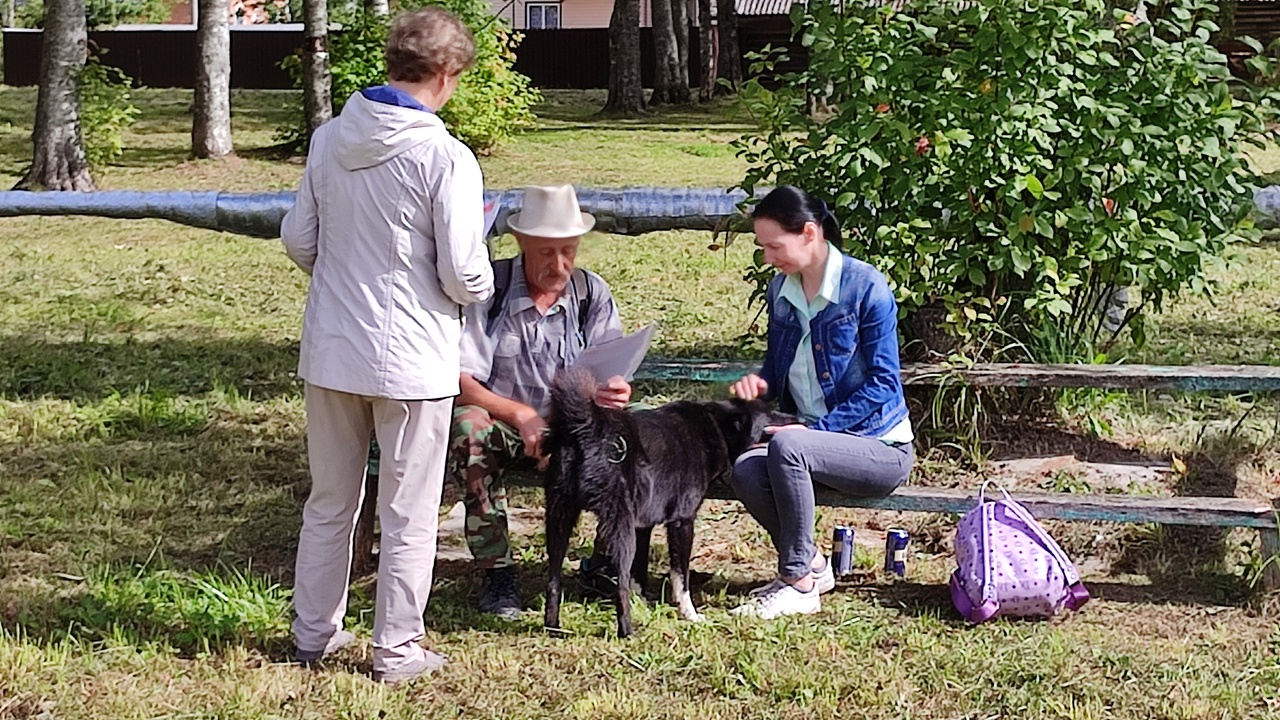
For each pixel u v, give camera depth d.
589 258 11.80
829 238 4.80
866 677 4.20
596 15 55.50
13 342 8.96
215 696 4.11
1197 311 9.48
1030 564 4.61
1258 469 6.16
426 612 4.73
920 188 5.82
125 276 11.27
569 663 4.35
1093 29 5.88
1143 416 6.83
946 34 6.12
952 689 4.14
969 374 5.62
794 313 4.82
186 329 9.45
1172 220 5.84
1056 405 6.41
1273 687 4.14
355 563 5.16
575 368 4.35
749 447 4.73
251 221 8.80
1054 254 5.99
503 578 4.75
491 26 20.44
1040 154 5.86
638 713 4.00
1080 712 3.96
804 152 6.09
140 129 23.91
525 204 4.57
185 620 4.64
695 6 40.44
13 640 4.43
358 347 3.90
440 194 3.83
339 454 4.14
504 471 4.83
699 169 19.00
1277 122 6.29
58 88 16.28
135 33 37.03
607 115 28.89
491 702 4.09
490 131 20.20
